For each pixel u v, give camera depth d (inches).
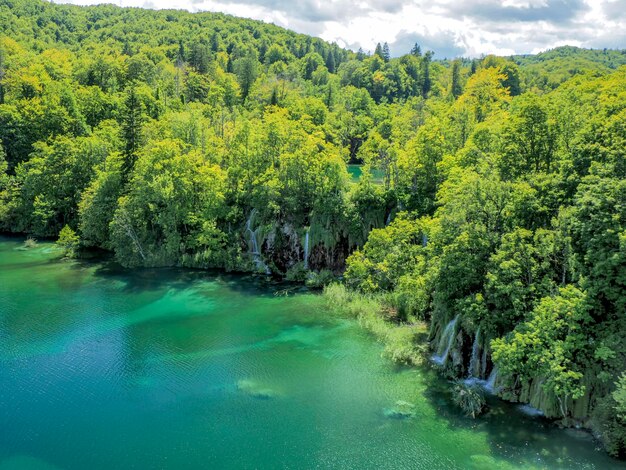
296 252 2669.8
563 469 1138.0
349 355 1734.7
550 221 1563.7
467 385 1508.4
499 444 1236.5
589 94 2237.9
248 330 1950.1
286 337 1886.1
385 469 1153.4
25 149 3934.5
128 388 1520.7
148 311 2140.7
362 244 2605.8
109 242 2994.6
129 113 3107.8
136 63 5708.7
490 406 1409.9
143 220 2819.9
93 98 4589.1
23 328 1950.1
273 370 1632.6
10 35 7716.5
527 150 1838.1
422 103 5482.3
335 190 2706.7
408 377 1582.2
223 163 3068.4
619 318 1285.7
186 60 7549.2
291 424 1332.4
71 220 3380.9
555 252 1464.1
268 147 2849.4
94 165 3388.3
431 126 2738.7
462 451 1210.6
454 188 1920.5
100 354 1743.4
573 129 1802.4
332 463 1173.7
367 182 2689.5
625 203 1285.7
